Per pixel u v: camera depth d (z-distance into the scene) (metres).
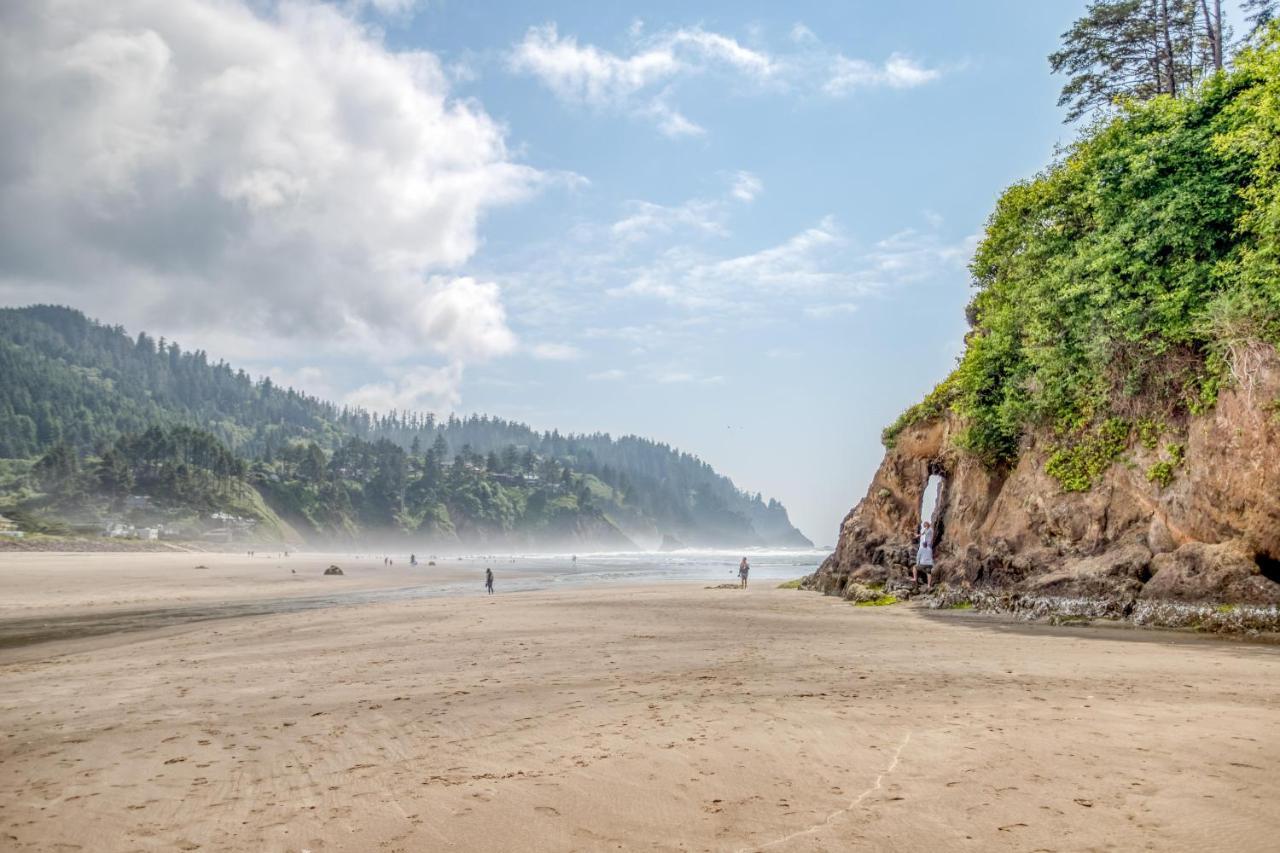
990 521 23.80
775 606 25.25
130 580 52.72
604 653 13.55
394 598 37.25
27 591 41.00
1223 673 9.76
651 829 4.83
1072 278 20.67
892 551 30.47
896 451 33.88
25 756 7.44
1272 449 15.02
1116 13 37.09
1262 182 15.89
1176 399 17.94
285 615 26.05
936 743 6.59
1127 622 15.80
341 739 7.65
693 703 8.73
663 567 108.38
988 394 25.48
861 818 4.87
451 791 5.77
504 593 40.94
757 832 4.70
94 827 5.25
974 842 4.40
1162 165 18.55
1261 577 14.71
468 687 10.44
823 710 8.12
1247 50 16.88
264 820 5.29
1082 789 5.25
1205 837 4.33
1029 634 14.92
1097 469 19.78
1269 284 15.25
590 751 6.76
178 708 9.77
